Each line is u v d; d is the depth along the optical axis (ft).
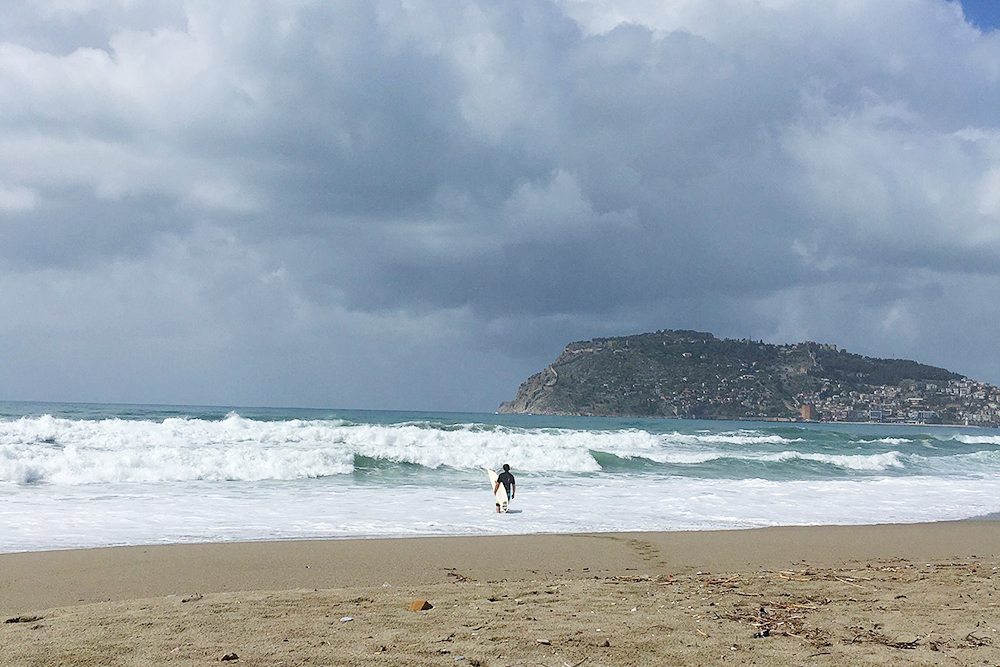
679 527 45.98
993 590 25.49
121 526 41.11
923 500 63.21
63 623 19.81
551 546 37.19
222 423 105.91
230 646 17.39
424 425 128.36
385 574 29.71
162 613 21.18
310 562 31.68
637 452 106.01
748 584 26.73
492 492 61.26
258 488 59.82
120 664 15.88
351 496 56.54
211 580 28.04
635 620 20.29
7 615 22.27
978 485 77.30
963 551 38.99
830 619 20.54
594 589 25.49
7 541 36.17
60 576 28.19
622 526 45.73
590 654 16.89
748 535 42.29
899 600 23.45
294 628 19.29
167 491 56.18
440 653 16.89
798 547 38.68
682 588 25.71
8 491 53.78
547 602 22.94
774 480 79.36
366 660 16.29
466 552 34.99
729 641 18.08
